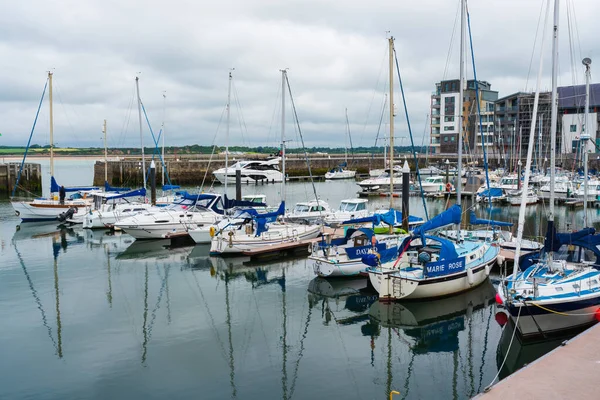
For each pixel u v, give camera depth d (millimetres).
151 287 20094
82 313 16922
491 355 13516
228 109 33344
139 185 70188
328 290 19609
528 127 81312
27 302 18062
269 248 24438
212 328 15609
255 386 11828
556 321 13352
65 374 12422
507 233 25375
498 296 13492
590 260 15469
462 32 21641
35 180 56906
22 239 30062
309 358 13438
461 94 21656
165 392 11539
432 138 101812
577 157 60250
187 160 74938
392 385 11883
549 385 8992
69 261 24484
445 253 17484
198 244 27906
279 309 17453
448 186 48344
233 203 30750
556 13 14805
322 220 27641
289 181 77562
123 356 13484
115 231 32438
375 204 47688
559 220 36531
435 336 14945
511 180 49250
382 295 17328
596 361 9977
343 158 88500
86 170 132875
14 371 12570
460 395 11367
